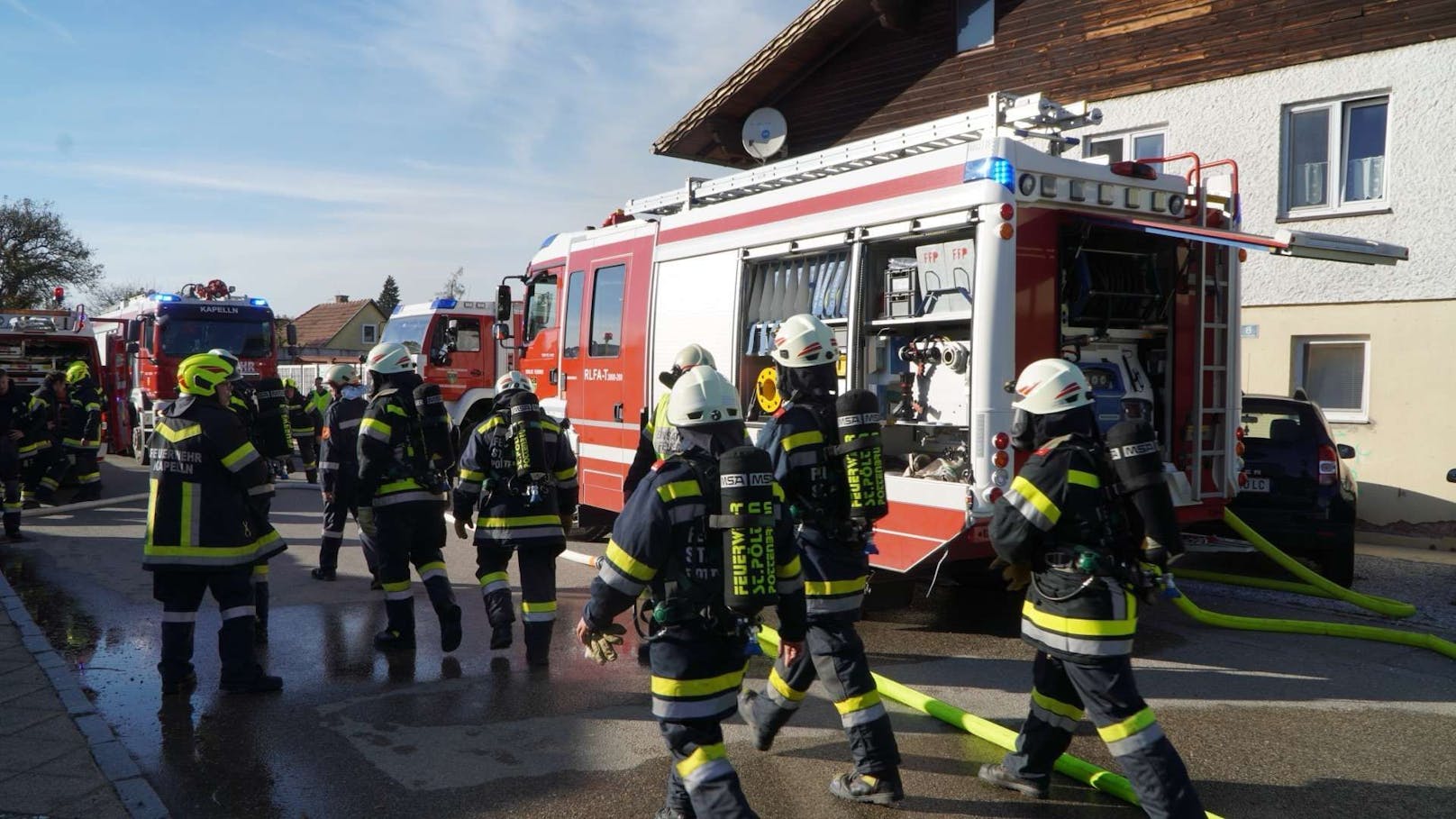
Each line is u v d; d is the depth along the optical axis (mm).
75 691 5562
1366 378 11484
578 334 10531
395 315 18500
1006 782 4246
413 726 5164
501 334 12125
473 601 8125
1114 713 3590
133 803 4152
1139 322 7176
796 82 16750
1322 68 11508
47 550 10305
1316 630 6945
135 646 6680
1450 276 10773
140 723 5219
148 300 20375
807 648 4262
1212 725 5141
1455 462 10789
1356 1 11258
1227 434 7414
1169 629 7121
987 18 14414
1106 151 13445
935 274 6613
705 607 3273
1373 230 11273
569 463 6438
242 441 5559
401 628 6566
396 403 6426
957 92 14719
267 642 6836
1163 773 3512
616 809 4168
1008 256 6195
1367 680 5906
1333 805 4168
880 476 4199
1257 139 12031
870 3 15109
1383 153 11297
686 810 3629
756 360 8047
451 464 6594
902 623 7316
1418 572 9438
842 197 7219
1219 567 9547
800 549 4238
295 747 4879
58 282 54312
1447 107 10695
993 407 6172
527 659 6230
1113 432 3711
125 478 17594
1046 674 4039
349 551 10336
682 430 3469
